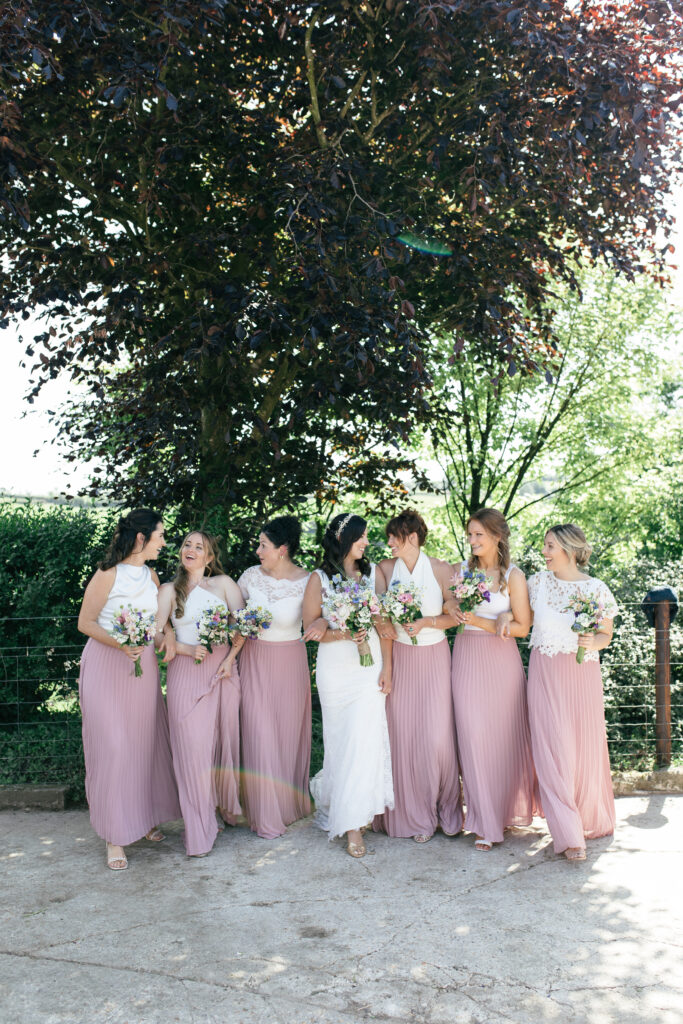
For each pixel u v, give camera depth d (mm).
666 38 6352
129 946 3543
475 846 4664
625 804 5309
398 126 6613
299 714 5062
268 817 4852
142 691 4578
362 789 4605
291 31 6207
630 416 11125
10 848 4734
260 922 3754
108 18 5277
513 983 3199
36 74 6145
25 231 6918
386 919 3766
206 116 6359
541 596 4770
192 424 6633
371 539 9562
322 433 8164
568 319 10555
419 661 4852
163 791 4785
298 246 6117
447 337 9414
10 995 3174
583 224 7418
